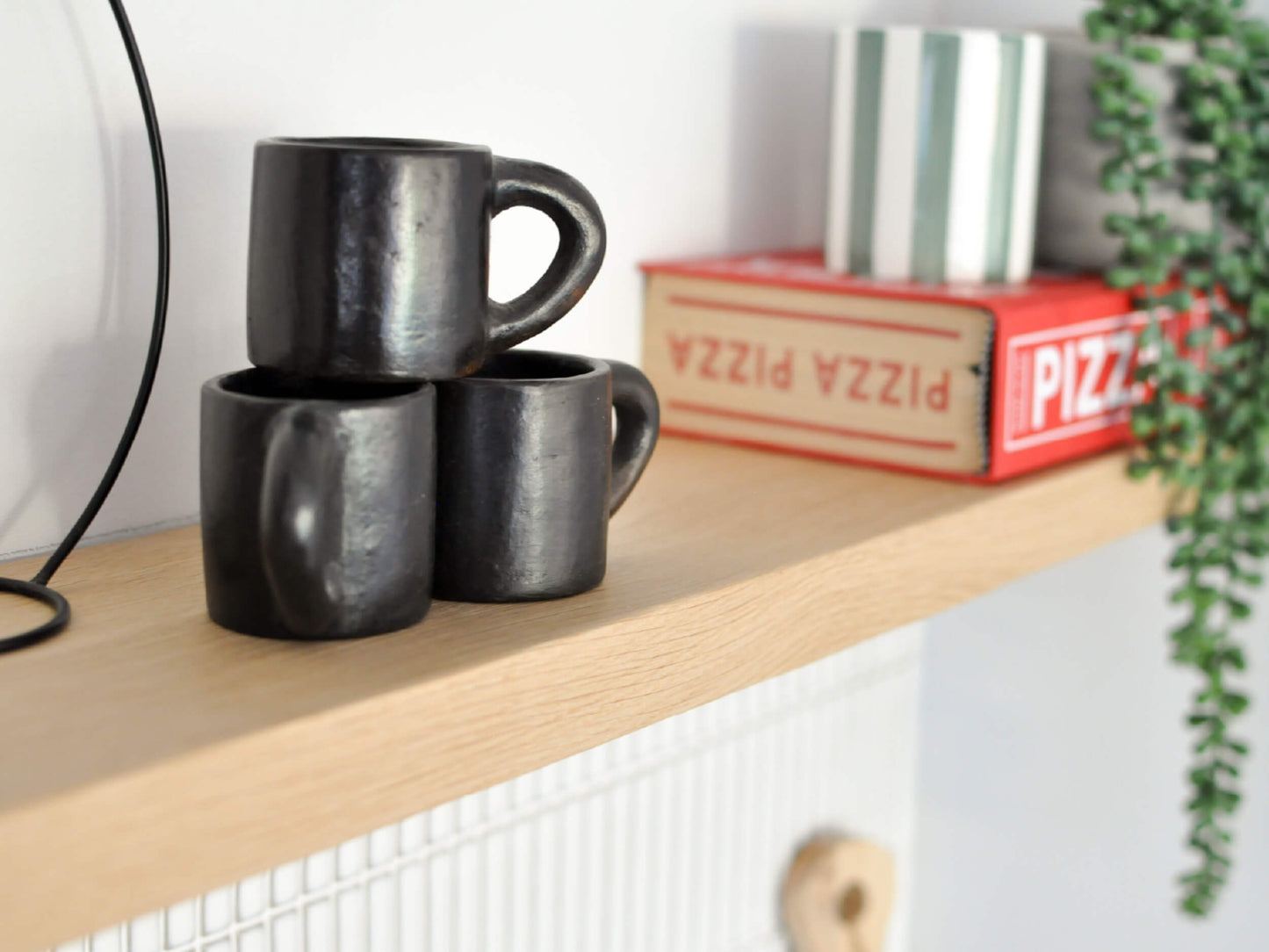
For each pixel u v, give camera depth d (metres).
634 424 0.58
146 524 0.61
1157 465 0.81
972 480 0.73
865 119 0.80
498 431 0.50
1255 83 0.83
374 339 0.46
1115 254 0.84
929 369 0.73
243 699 0.42
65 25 0.54
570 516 0.52
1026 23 1.02
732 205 0.91
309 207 0.45
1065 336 0.75
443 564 0.51
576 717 0.49
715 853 1.06
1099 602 1.10
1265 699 1.03
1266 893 1.04
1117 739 1.11
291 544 0.45
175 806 0.38
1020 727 1.17
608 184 0.81
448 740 0.44
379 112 0.67
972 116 0.78
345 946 0.80
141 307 0.59
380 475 0.46
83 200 0.56
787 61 0.93
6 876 0.34
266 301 0.47
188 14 0.58
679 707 0.53
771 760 1.09
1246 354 0.85
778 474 0.75
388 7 0.66
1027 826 1.18
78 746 0.38
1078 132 0.85
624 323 0.84
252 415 0.44
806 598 0.59
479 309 0.49
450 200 0.47
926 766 1.25
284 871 0.76
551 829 0.92
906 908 1.28
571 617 0.50
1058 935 1.17
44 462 0.57
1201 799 0.97
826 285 0.76
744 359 0.80
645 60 0.81
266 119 0.62
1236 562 0.93
